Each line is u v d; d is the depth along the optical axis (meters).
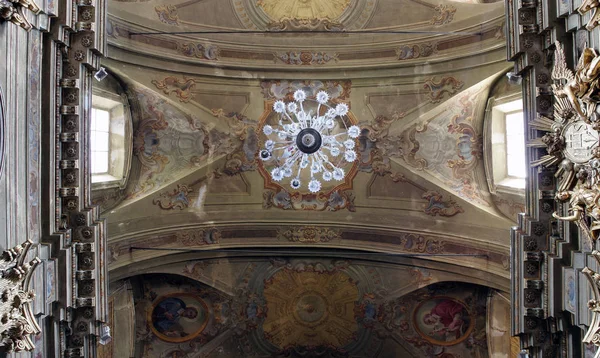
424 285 13.03
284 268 13.99
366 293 13.70
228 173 14.02
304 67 14.02
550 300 9.12
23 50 8.39
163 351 13.18
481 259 12.06
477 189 12.88
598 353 7.86
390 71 13.66
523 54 9.45
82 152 9.80
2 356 7.85
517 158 12.15
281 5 13.93
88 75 9.95
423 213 13.34
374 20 13.73
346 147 12.37
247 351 13.69
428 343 13.16
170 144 13.48
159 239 12.80
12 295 7.75
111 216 12.05
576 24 8.21
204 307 13.53
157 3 12.77
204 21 13.48
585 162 7.93
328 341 13.91
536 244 9.45
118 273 11.90
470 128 13.09
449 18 12.81
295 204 14.25
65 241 9.50
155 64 12.84
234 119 13.98
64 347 9.71
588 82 7.36
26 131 8.55
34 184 8.93
